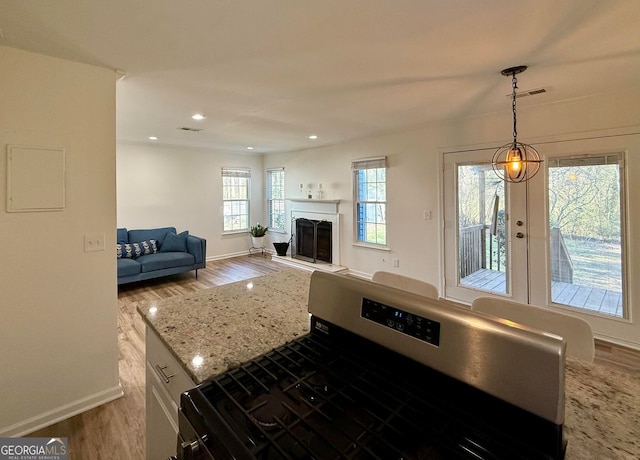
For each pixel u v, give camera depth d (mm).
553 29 1816
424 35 1867
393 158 4824
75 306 2082
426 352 856
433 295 1674
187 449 766
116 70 2260
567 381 900
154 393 1328
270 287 1804
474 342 772
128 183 5785
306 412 779
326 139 5336
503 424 725
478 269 3998
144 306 1501
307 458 645
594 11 1637
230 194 7219
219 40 1889
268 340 1163
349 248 5633
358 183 5496
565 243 3342
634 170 2916
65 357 2051
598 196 3123
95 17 1610
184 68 2283
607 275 3119
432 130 4324
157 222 6141
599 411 769
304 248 6590
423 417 751
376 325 986
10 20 1605
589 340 1135
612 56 2195
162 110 3463
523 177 3188
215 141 5559
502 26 1775
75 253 2072
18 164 1871
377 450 660
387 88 2787
